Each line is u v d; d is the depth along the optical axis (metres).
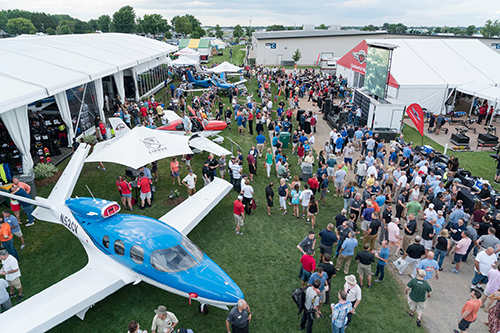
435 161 17.12
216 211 13.05
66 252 10.11
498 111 25.92
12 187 10.88
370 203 10.80
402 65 28.73
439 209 11.70
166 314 6.47
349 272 9.98
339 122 24.28
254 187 15.31
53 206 9.70
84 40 26.69
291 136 22.03
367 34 60.41
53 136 16.88
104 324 7.77
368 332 7.91
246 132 23.28
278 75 44.69
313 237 9.08
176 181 15.20
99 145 13.57
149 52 30.58
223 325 7.83
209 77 42.47
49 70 16.11
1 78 13.41
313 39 61.28
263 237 11.49
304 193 12.12
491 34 159.88
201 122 18.86
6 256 7.80
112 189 14.02
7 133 15.23
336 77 42.34
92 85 20.17
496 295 7.80
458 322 8.16
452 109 27.14
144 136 13.02
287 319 8.16
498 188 15.67
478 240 9.82
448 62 29.41
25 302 6.95
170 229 8.48
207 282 7.55
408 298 8.38
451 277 9.91
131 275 7.89
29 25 175.75
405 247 10.59
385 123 22.73
